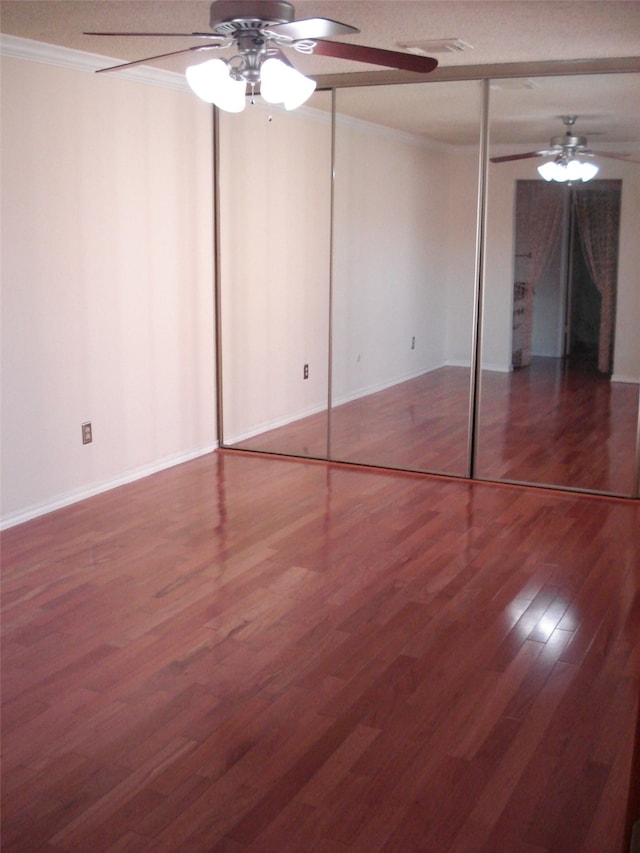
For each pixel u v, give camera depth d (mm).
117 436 4941
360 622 3285
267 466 5461
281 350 5781
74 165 4438
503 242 4977
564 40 4031
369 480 5180
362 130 5152
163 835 2131
